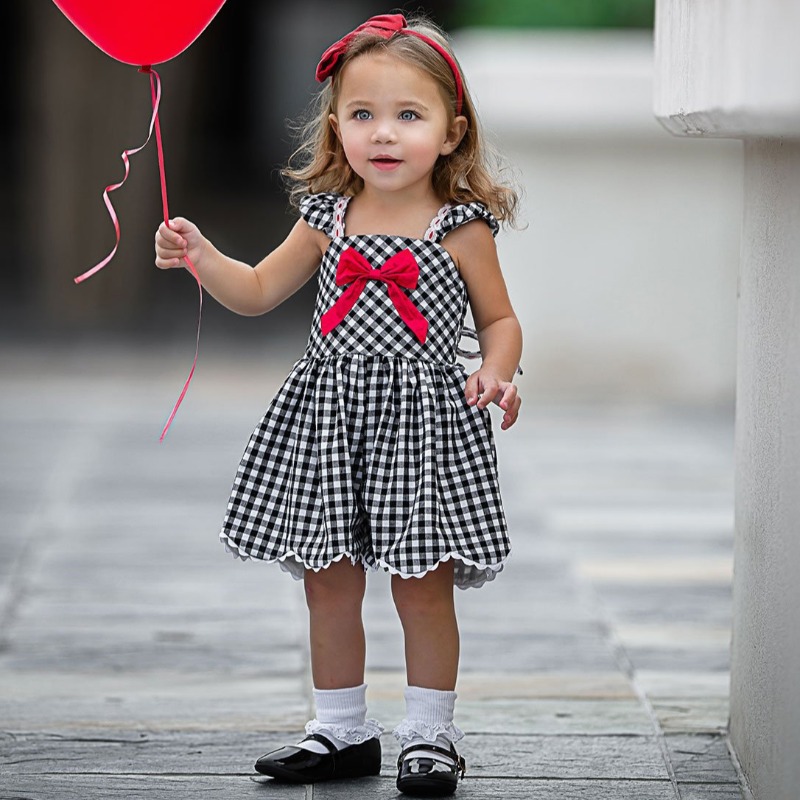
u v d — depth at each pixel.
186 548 9.15
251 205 28.56
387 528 4.93
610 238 14.41
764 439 4.97
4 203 26.80
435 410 5.00
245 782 5.21
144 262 20.09
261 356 17.34
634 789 5.18
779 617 4.65
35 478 11.22
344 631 5.19
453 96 5.10
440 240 5.13
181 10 5.04
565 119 14.02
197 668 6.71
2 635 7.23
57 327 18.91
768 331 4.92
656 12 5.37
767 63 3.77
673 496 10.84
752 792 5.07
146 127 19.41
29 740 5.67
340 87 5.06
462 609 7.82
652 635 7.34
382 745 5.62
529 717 6.01
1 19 27.20
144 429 13.27
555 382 14.69
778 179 4.77
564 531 9.71
